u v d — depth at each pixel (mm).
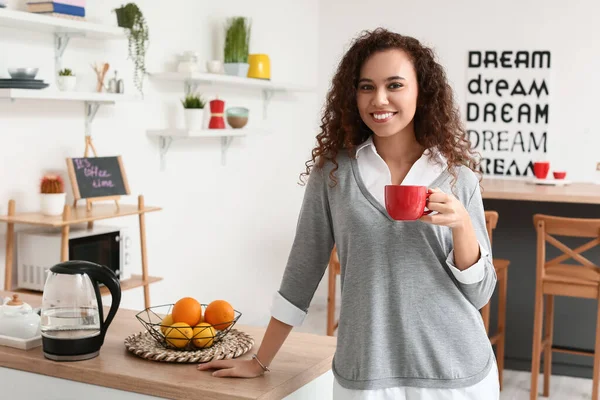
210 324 1737
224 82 4164
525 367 4117
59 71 3148
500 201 4035
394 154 1585
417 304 1476
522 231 4012
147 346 1684
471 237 1422
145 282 3445
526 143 5477
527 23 5395
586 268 3568
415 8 5598
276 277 5254
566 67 5344
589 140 5336
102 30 3162
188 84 4168
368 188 1538
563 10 5309
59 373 1598
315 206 1611
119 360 1628
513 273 4062
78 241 3068
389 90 1491
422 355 1478
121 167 3436
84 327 1617
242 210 4801
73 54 3359
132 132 3773
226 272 4668
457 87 5586
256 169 4934
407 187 1348
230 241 4695
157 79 3928
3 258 3111
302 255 1617
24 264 3098
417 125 1570
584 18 5270
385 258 1486
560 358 4086
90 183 3252
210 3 4320
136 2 3738
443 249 1482
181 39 4102
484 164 5578
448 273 1491
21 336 1739
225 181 4598
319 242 1618
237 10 4586
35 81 2877
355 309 1510
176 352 1630
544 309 4055
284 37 5203
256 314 5027
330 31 5730
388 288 1488
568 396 3773
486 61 5496
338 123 1592
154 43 3895
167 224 4098
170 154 4082
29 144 3166
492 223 3543
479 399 1484
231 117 4332
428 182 1541
